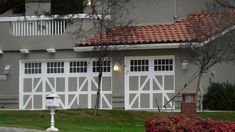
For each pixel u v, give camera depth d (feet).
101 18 104.42
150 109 110.83
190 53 98.07
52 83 117.19
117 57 112.47
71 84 116.06
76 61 115.85
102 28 106.73
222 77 114.42
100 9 104.73
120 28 109.29
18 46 118.52
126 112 97.50
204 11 112.47
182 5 116.78
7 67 119.14
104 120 90.94
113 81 112.98
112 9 105.81
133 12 116.67
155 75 111.34
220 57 94.43
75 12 110.01
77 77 115.55
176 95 109.60
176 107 109.60
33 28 118.01
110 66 113.29
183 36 107.86
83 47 112.47
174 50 110.11
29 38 118.11
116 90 112.78
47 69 117.80
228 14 99.76
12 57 119.55
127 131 71.92
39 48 117.50
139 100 111.86
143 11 117.50
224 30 95.14
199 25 101.30
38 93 118.01
